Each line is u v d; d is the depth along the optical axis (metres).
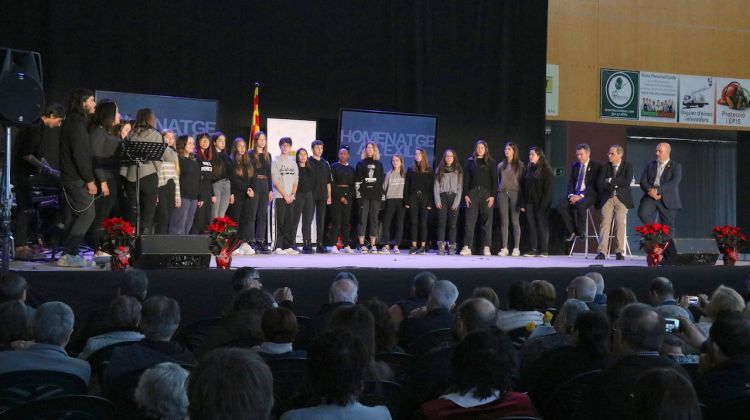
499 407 2.56
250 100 11.41
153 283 6.46
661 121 14.25
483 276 7.70
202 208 9.45
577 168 10.88
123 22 10.70
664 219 10.30
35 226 8.24
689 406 1.73
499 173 11.20
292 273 7.03
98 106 7.21
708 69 14.53
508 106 12.71
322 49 11.79
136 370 3.06
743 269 8.81
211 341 3.88
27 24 10.22
